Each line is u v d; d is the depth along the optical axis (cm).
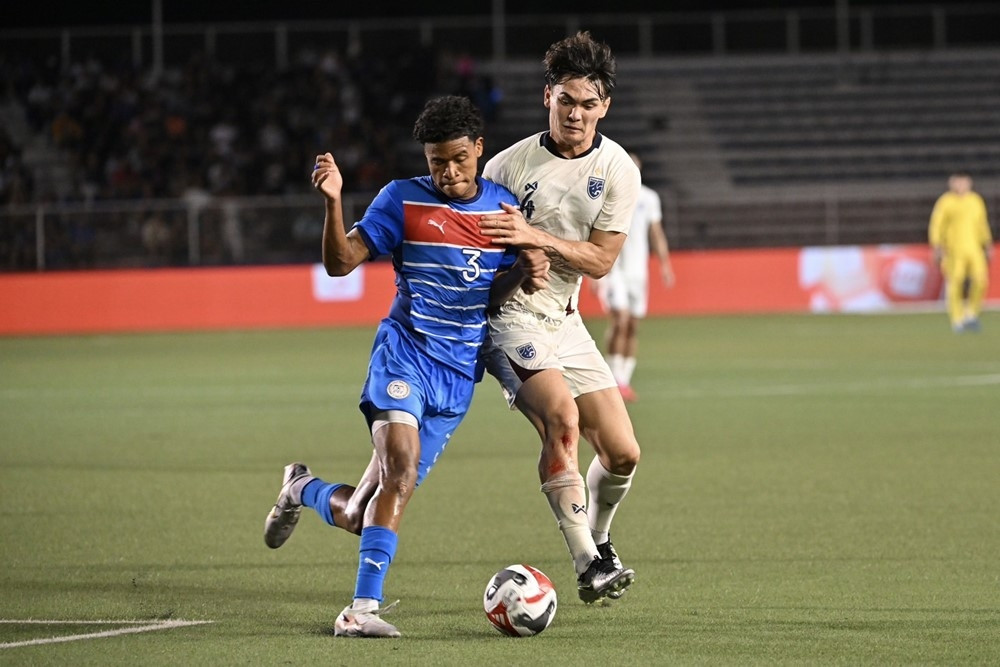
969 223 7700
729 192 11356
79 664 1692
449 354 1972
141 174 10550
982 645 1767
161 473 3447
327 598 2106
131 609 2027
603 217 2125
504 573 1852
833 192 11331
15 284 8869
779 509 2859
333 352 7069
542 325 2105
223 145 10969
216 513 2889
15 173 10294
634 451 2100
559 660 1706
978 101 12219
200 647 1780
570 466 2008
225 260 9162
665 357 6519
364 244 1934
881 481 3188
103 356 7112
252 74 11438
